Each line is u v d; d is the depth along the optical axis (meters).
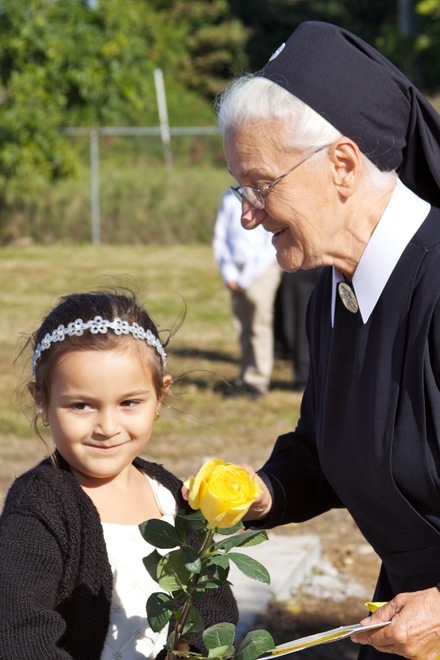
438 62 35.12
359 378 2.37
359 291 2.36
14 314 13.12
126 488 2.39
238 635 4.73
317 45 2.34
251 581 5.35
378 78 2.34
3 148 18.97
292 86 2.31
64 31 18.89
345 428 2.43
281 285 9.24
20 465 7.18
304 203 2.34
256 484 1.95
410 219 2.34
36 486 2.24
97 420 2.28
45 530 2.18
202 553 2.05
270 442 8.05
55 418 2.30
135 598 2.28
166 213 20.95
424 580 2.43
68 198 20.78
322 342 2.58
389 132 2.35
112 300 2.37
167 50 36.41
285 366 10.50
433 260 2.28
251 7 41.84
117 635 2.25
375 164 2.34
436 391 2.26
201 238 20.97
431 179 2.41
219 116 2.42
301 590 5.42
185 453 7.65
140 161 24.34
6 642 2.09
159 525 2.07
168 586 2.07
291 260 2.43
